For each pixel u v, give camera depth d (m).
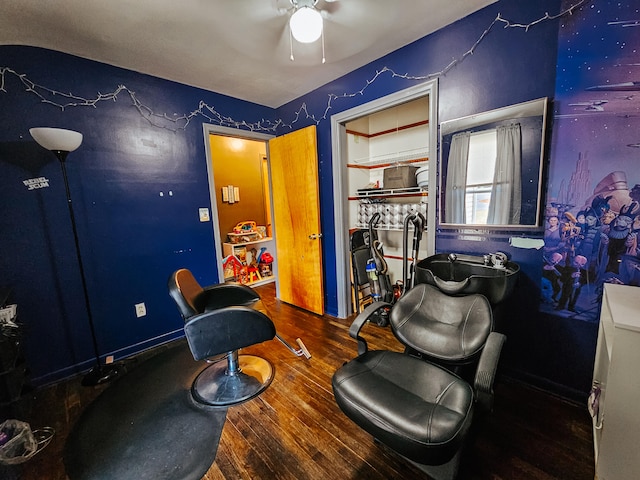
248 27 1.69
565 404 1.55
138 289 2.35
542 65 1.48
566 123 1.44
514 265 1.63
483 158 1.71
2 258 1.80
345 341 2.37
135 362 2.21
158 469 1.28
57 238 1.98
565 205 1.49
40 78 1.85
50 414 1.65
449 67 1.80
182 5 1.49
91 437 1.47
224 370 1.99
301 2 1.49
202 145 2.65
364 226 2.94
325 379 1.88
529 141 1.54
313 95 2.71
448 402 1.05
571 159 1.45
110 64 2.11
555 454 1.25
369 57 2.13
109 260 2.20
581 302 1.50
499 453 1.27
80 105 2.01
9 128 1.78
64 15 1.54
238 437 1.43
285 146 2.90
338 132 2.56
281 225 3.15
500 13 1.57
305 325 2.70
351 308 2.94
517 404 1.56
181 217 2.56
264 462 1.29
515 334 1.74
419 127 2.78
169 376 1.98
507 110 1.59
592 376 1.51
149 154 2.34
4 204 1.79
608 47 1.30
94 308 2.16
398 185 2.59
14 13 1.51
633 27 1.24
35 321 1.93
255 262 4.40
